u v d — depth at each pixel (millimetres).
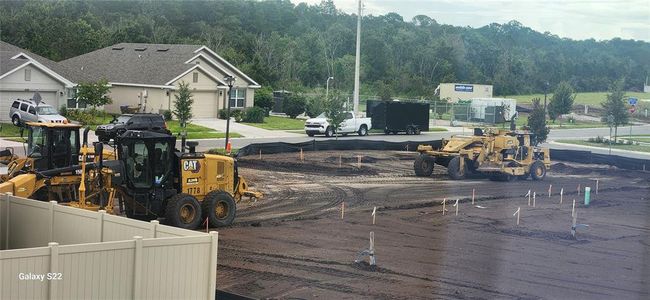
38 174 25766
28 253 13195
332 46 109500
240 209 30109
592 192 40375
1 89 56031
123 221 16500
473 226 29141
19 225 18703
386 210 31688
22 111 52625
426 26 120750
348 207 31984
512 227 29219
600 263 24047
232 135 57844
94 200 25547
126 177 24906
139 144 25109
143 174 25234
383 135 66938
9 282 13016
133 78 65938
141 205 25297
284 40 103688
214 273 15547
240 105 72312
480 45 116312
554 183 43375
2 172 35312
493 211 32719
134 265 14469
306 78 103500
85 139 24797
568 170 49906
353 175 42031
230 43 98188
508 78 112000
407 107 67625
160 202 25547
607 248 26328
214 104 69312
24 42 83625
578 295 20328
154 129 28156
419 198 35219
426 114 68688
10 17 90062
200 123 63750
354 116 64500
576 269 23141
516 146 43688
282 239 25266
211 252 15484
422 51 111875
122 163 24891
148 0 109875
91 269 13938
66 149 27594
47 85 58312
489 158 43250
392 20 122438
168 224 25234
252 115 68562
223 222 26594
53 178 26062
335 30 111250
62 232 17688
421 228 28328
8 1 101250
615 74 116438
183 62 67312
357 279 20984
